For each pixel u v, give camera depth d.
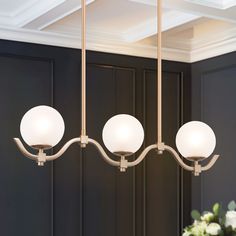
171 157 4.98
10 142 4.21
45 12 3.72
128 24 4.44
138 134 2.38
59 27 4.35
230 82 4.67
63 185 4.43
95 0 3.79
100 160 4.61
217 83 4.81
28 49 4.32
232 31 4.52
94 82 4.62
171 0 3.38
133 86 4.80
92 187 4.56
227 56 4.72
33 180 4.29
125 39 4.68
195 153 2.47
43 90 4.38
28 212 4.25
